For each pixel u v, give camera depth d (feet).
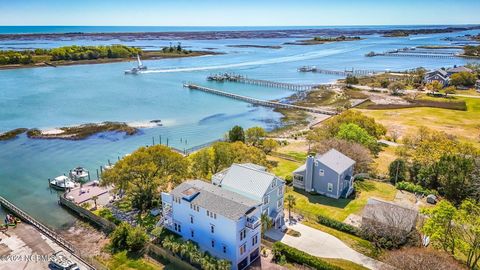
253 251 129.49
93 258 129.70
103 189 186.91
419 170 192.54
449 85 479.00
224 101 416.05
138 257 132.46
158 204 166.61
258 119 343.67
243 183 146.92
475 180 171.63
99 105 378.73
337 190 178.19
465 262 120.78
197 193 134.21
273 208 151.23
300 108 378.73
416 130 295.28
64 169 221.46
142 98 417.69
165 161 170.71
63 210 170.71
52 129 295.48
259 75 596.29
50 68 634.02
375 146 234.17
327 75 601.21
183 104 394.93
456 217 118.83
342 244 139.85
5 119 320.29
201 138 283.38
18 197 184.75
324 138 235.61
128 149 256.52
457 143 217.56
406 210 143.33
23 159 236.84
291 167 219.00
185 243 128.26
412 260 108.27
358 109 370.53
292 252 128.88
